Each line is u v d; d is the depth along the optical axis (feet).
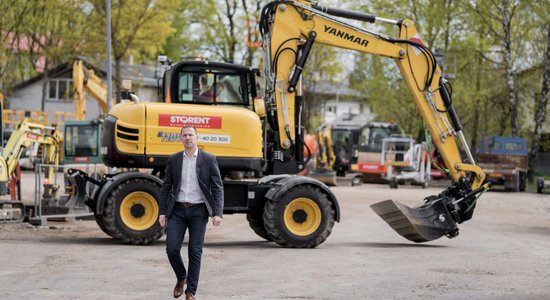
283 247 56.59
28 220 70.64
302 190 56.54
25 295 35.65
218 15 198.18
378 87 195.00
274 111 60.70
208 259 49.26
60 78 222.69
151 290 37.42
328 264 47.78
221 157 57.36
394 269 45.91
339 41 61.87
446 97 63.62
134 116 56.85
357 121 294.05
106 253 50.55
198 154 34.17
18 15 166.20
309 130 224.53
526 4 159.53
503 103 184.44
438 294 37.27
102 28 166.09
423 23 179.11
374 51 62.59
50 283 38.91
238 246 57.36
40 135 74.64
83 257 48.34
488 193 139.13
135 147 56.75
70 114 188.34
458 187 61.93
